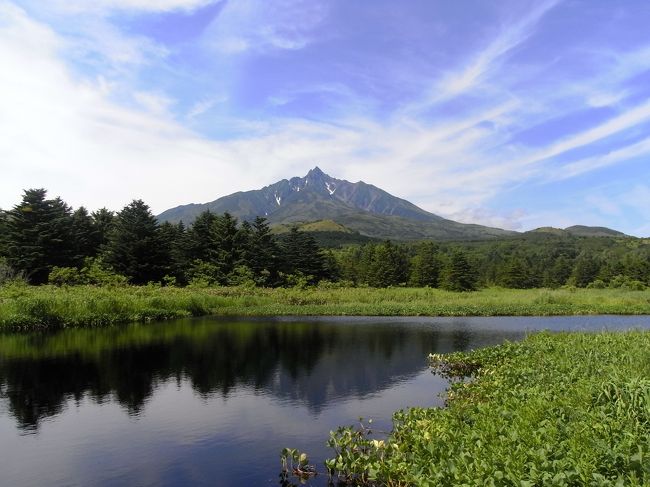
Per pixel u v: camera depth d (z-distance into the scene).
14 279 40.56
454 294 54.59
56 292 33.72
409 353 18.91
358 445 8.18
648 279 77.75
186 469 7.96
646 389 6.86
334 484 7.38
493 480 4.83
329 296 46.75
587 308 38.72
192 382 14.01
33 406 11.55
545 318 34.09
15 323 24.27
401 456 7.09
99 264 53.69
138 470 7.93
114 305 29.91
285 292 48.03
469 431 6.85
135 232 55.72
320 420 10.51
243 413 11.01
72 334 23.47
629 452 5.08
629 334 14.85
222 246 62.34
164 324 28.83
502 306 39.34
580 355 11.48
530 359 12.45
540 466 4.98
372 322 31.25
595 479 4.59
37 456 8.51
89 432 9.73
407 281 81.75
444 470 5.58
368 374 15.07
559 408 6.97
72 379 14.27
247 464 8.16
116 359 17.27
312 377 14.65
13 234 52.12
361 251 100.62
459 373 14.90
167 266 56.53
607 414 6.55
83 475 7.73
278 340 22.28
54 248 53.75
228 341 21.88
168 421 10.42
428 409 9.21
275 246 68.06
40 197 53.72
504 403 7.97
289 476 7.69
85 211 65.38
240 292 46.62
